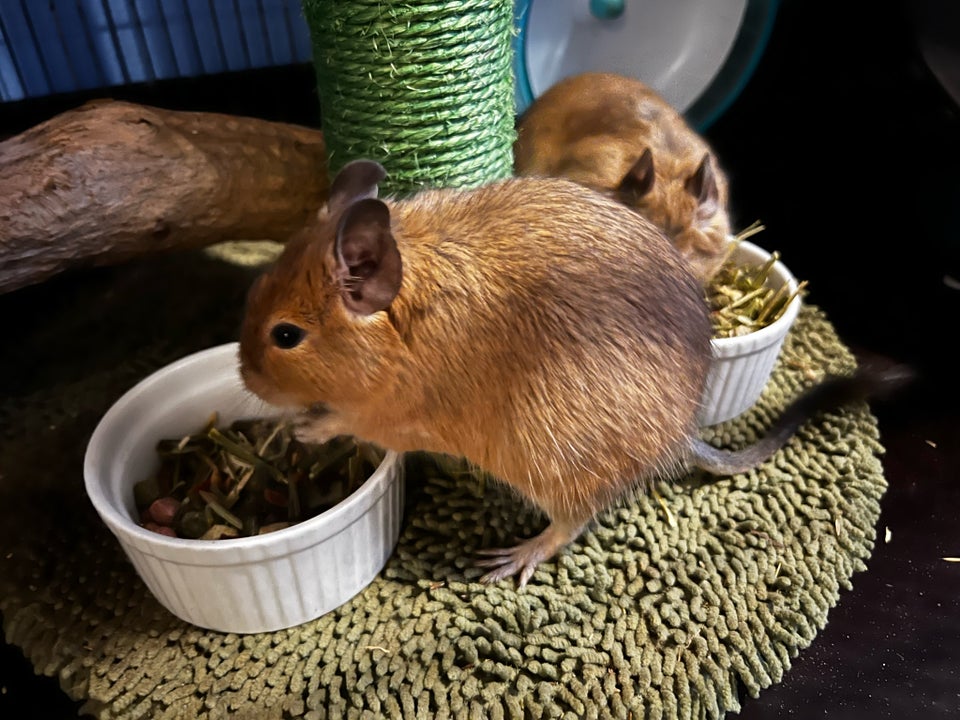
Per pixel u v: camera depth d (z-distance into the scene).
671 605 0.23
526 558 0.24
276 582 0.21
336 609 0.24
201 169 0.29
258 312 0.19
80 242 0.27
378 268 0.17
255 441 0.26
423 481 0.27
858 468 0.28
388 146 0.25
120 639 0.23
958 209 0.37
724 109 0.40
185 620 0.23
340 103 0.25
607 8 0.38
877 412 0.31
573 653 0.22
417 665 0.22
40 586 0.24
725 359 0.27
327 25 0.24
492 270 0.20
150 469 0.25
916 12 0.31
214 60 0.43
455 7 0.23
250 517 0.24
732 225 0.39
